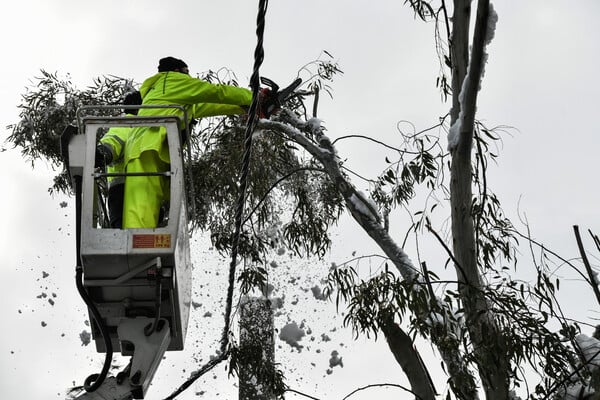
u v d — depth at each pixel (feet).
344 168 41.98
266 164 43.57
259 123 42.27
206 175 43.19
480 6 32.17
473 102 33.60
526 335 32.30
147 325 23.53
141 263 22.98
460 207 34.71
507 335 32.12
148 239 23.02
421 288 33.09
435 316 33.30
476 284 33.99
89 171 23.63
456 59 36.63
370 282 34.12
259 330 41.55
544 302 32.94
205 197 43.70
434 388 35.37
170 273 23.00
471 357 32.12
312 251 43.86
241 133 43.55
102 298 23.56
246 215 43.91
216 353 37.58
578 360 33.50
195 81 26.76
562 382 31.71
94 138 24.03
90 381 23.22
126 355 23.99
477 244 35.17
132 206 24.26
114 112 46.62
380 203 41.65
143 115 25.46
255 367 40.24
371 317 33.94
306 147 41.81
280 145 43.86
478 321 32.76
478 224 35.35
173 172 23.99
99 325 23.09
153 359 23.20
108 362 23.04
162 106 25.27
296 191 45.06
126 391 22.90
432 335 32.48
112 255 22.75
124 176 24.97
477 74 33.06
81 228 23.16
